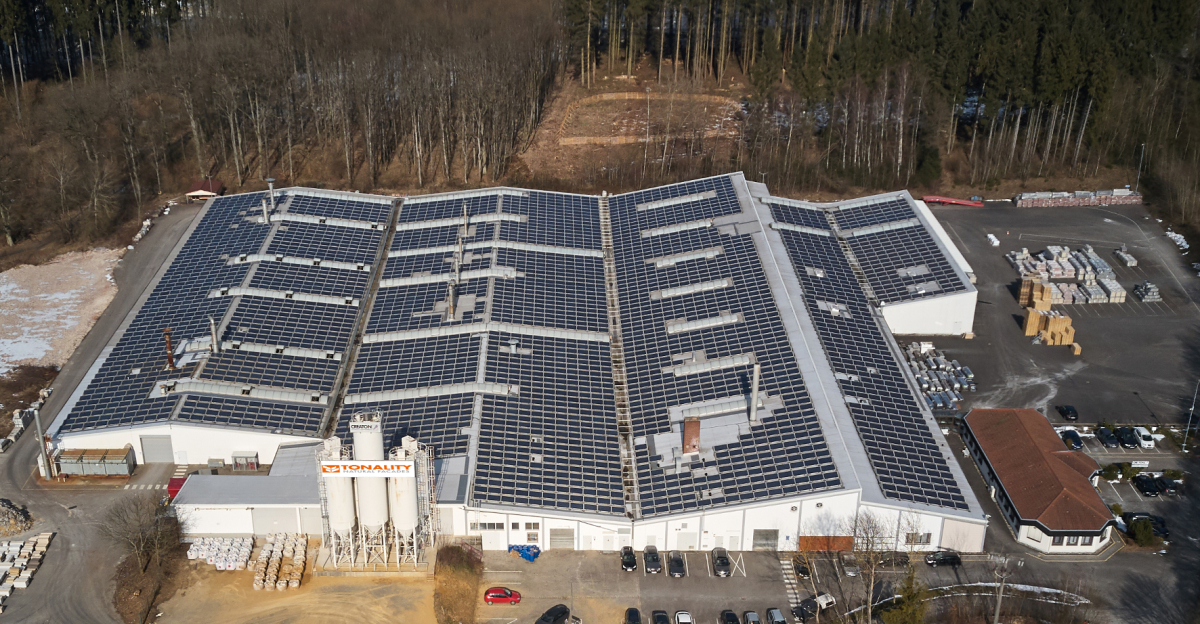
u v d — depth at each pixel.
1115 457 150.50
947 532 129.25
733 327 162.00
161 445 145.50
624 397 152.50
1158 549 132.62
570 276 182.62
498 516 130.00
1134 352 178.00
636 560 130.25
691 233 191.88
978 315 189.88
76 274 198.75
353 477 123.25
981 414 153.25
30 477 144.12
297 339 162.88
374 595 123.44
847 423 139.62
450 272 180.50
